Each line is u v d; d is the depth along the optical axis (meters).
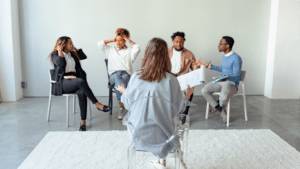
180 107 1.61
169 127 1.55
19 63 4.58
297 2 4.42
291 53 4.54
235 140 2.65
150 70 1.52
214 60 4.82
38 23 4.57
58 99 4.57
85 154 2.33
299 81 4.62
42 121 3.35
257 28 4.77
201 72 2.44
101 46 3.43
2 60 4.33
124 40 3.47
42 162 2.18
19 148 2.51
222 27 4.74
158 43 1.52
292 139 2.75
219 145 2.52
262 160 2.21
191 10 4.67
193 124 3.25
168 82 1.54
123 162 2.19
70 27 4.61
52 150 2.42
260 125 3.20
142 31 4.68
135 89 1.54
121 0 4.59
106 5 4.59
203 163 2.16
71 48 3.17
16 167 2.13
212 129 2.98
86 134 2.82
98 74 4.76
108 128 3.09
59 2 4.54
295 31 4.48
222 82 3.28
